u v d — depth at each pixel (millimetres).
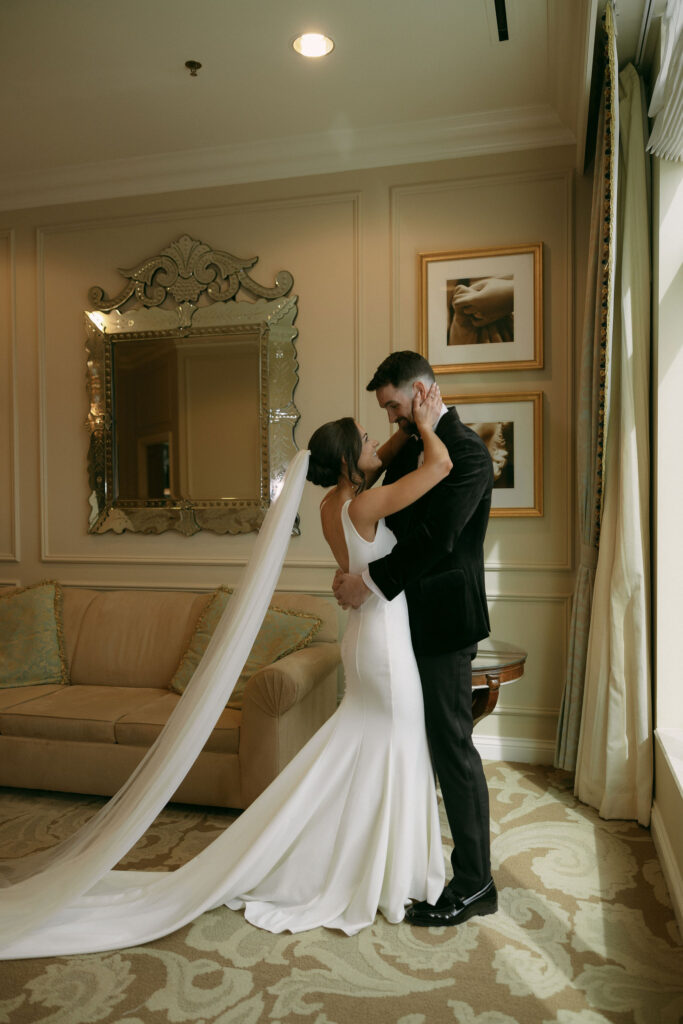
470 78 3504
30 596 4117
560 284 3887
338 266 4172
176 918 2348
